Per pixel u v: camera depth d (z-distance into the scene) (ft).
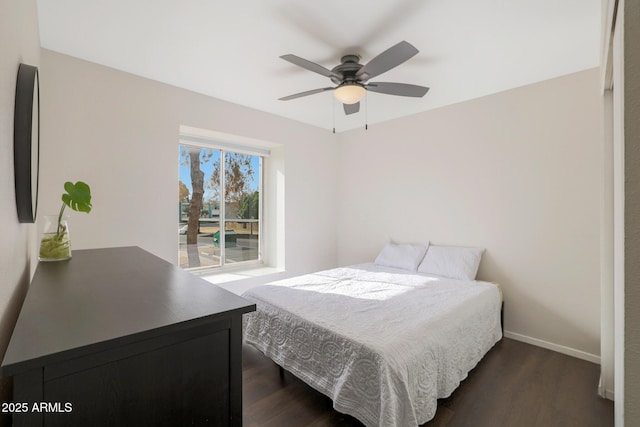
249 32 6.38
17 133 3.18
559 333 8.58
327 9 5.63
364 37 6.49
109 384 1.93
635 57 1.93
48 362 1.68
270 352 6.90
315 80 8.75
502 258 9.61
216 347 2.41
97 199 7.91
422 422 5.06
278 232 12.87
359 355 5.05
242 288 11.15
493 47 6.89
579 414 5.88
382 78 8.46
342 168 14.40
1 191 2.46
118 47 7.06
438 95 9.79
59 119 7.35
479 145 10.07
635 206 1.94
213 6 5.57
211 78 8.66
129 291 2.97
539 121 8.86
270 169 13.19
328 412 5.90
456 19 5.88
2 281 2.51
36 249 6.33
